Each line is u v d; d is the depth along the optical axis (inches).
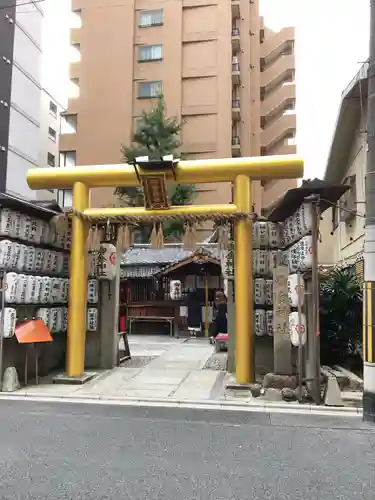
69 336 407.8
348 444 240.2
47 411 308.8
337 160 618.8
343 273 483.8
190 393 360.8
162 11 1317.7
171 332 844.6
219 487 179.9
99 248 454.6
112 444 234.5
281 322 381.4
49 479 186.1
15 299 375.2
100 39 1325.0
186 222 412.2
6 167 910.4
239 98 1373.0
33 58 1028.5
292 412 310.3
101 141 1280.8
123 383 398.6
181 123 1147.3
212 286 843.4
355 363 445.7
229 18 1307.8
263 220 443.5
